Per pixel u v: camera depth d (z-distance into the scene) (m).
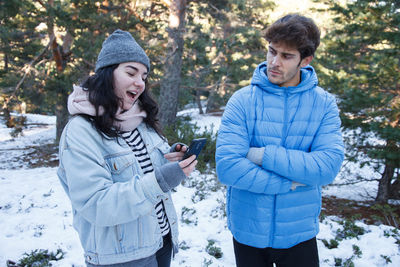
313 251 1.76
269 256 1.77
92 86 1.32
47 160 11.30
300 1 18.42
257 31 15.31
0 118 21.83
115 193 1.19
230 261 3.17
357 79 6.04
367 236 3.75
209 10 15.01
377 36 6.01
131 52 1.32
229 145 1.70
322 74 6.62
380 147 5.97
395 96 5.86
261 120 1.72
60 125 12.67
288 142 1.73
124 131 1.43
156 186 1.21
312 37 1.58
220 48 12.27
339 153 1.71
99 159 1.27
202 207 4.66
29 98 12.49
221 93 14.80
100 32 9.95
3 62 16.20
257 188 1.64
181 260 3.11
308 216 1.72
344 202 6.98
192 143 1.29
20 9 9.50
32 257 3.16
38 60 13.63
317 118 1.74
